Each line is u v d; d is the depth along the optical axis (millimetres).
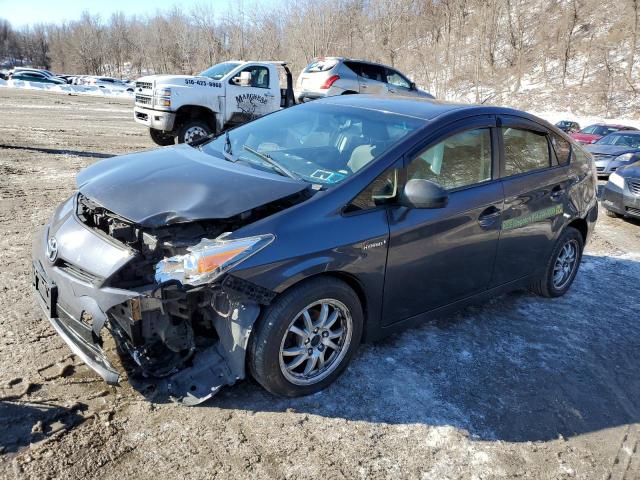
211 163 3377
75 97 30250
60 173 8328
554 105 41906
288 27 56250
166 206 2738
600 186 11242
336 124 3699
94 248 2756
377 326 3285
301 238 2762
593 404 3271
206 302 2678
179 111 10555
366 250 2990
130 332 2680
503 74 51219
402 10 57281
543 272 4535
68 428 2592
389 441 2754
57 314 2887
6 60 117000
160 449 2535
